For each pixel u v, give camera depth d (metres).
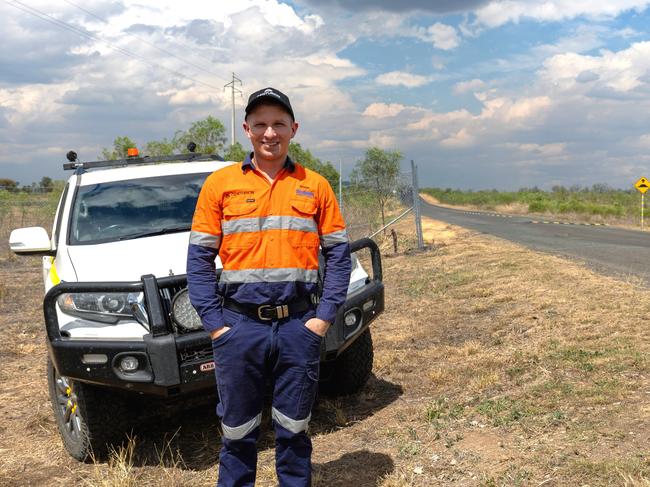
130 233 5.09
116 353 3.99
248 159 3.03
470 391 5.06
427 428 4.37
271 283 2.93
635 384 4.58
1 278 14.44
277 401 3.07
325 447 4.30
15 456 4.64
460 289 9.73
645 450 3.53
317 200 3.03
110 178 5.73
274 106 2.93
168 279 4.09
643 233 21.03
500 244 16.30
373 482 3.68
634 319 6.48
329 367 5.22
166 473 4.07
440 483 3.55
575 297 7.96
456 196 82.44
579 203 41.66
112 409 4.30
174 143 23.52
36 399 5.92
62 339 4.11
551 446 3.76
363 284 4.93
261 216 2.95
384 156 17.73
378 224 18.11
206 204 3.01
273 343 2.96
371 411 4.93
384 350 6.62
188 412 5.26
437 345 6.69
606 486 3.21
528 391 4.72
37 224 21.06
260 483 3.82
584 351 5.52
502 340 6.46
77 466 4.42
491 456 3.77
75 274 4.46
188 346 3.97
